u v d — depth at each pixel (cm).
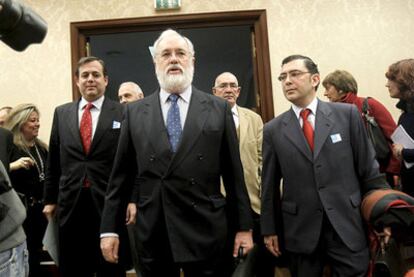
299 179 185
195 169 156
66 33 396
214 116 164
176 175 155
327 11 392
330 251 178
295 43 390
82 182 224
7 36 105
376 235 168
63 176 231
